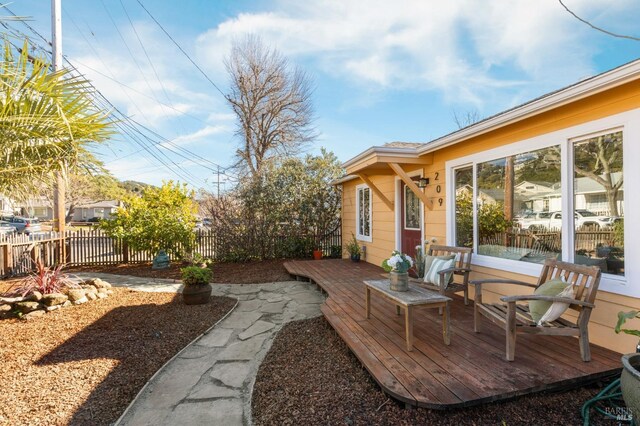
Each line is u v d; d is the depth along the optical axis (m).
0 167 3.06
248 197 10.09
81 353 3.28
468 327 3.49
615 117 2.85
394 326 3.54
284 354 3.30
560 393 2.34
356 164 6.26
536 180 3.70
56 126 2.96
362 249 8.82
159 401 2.47
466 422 2.06
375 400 2.35
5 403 2.39
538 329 2.65
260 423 2.17
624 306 2.82
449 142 4.59
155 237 8.78
